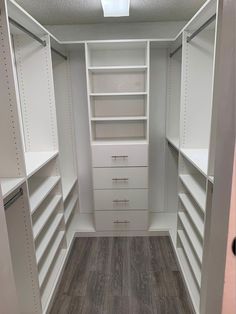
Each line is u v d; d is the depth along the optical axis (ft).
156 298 6.41
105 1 6.08
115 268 7.57
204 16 5.40
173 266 7.60
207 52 6.59
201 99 6.88
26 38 6.53
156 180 10.13
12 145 4.76
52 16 7.80
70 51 9.04
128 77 9.13
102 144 8.39
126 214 9.04
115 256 8.15
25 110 6.98
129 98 9.31
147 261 7.86
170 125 9.52
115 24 8.71
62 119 9.57
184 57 6.64
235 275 2.12
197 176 7.32
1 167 4.85
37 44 6.56
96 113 9.47
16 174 4.88
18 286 5.46
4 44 4.36
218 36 4.25
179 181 7.54
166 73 9.09
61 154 9.89
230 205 1.98
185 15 8.00
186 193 7.57
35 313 5.67
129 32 8.76
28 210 5.05
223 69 2.17
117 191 8.80
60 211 7.75
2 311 2.61
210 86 6.79
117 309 6.12
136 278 7.13
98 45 8.19
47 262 6.41
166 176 10.07
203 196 5.90
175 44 8.02
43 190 6.35
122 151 8.39
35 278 5.45
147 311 6.04
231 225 2.01
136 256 8.13
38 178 7.32
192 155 6.40
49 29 8.78
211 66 6.66
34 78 6.76
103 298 6.46
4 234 2.74
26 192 4.96
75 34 8.82
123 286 6.84
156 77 9.13
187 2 6.90
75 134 9.79
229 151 1.99
